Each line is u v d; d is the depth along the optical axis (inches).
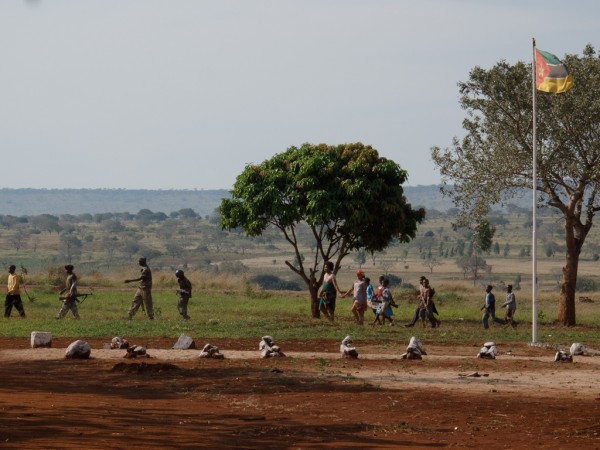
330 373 2591.0
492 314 4872.0
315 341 3683.6
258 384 2349.9
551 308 6988.2
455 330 4500.5
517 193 5743.1
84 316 4884.4
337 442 1590.8
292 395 2181.3
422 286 4763.8
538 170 5423.2
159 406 1973.4
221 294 7593.5
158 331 3937.0
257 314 5423.2
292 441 1583.4
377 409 1995.6
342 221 5467.5
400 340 3821.4
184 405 2009.1
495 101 5546.3
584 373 2736.2
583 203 5615.2
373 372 2657.5
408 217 5452.8
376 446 1556.3
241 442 1541.6
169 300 6540.4
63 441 1416.1
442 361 2984.7
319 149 5447.8
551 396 2229.3
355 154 5349.4
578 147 5442.9
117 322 4347.9
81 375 2514.8
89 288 7859.3
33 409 1792.6
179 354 3075.8
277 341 3649.1
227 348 3366.1
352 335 3978.8
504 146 5502.0
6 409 1771.7
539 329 4923.7
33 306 5649.6
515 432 1739.7
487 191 5541.3
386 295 4835.1
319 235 5364.2
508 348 3585.1
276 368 2615.7
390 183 5388.8
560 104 5310.0
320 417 1881.2
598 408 2032.5
